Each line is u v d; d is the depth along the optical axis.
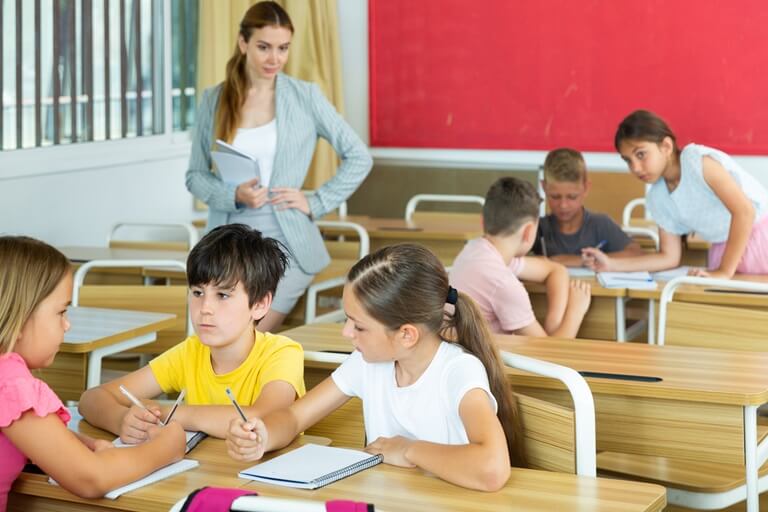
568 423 1.92
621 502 1.68
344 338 2.76
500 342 2.72
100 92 5.17
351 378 2.11
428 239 4.99
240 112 3.79
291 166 3.83
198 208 5.91
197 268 2.17
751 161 6.30
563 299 3.45
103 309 3.19
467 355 1.98
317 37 6.59
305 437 2.10
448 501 1.69
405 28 6.91
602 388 2.27
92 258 4.16
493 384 2.00
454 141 6.91
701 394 2.18
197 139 3.92
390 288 1.90
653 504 1.69
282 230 3.80
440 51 6.86
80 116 5.05
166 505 1.73
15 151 4.64
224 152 3.71
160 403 2.27
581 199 4.31
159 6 5.57
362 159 3.96
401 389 2.01
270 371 2.22
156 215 5.57
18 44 4.64
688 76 6.36
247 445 1.92
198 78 5.79
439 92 6.90
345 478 1.81
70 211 4.95
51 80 4.85
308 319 3.96
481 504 1.68
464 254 3.24
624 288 3.56
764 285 3.06
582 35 6.54
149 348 3.40
